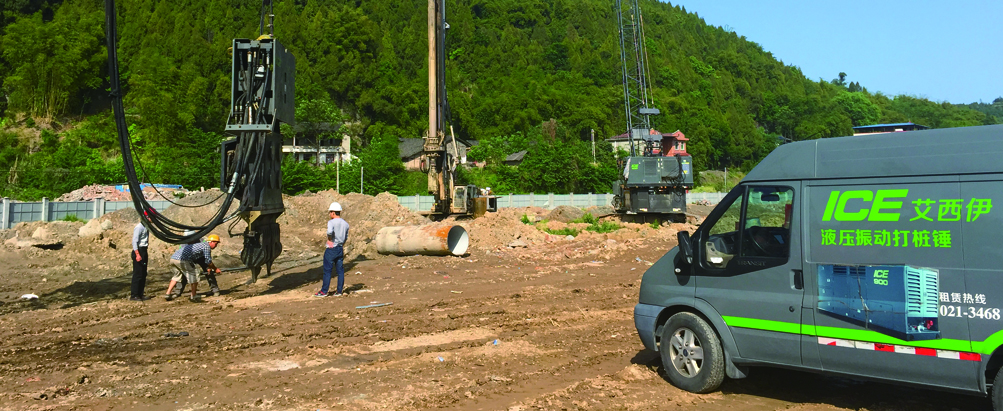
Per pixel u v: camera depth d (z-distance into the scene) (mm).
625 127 132500
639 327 6508
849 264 5145
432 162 26672
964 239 4652
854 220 5164
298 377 6367
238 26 116438
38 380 6238
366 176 64688
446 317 9602
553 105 124688
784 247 5543
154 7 117312
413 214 27422
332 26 118562
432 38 26297
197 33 105875
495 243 20875
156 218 9898
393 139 74562
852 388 6090
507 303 10898
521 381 6305
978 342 4531
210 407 5438
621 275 14680
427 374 6504
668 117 130625
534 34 168625
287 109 12086
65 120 89750
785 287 5469
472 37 151250
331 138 86625
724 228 6000
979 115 163750
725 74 189500
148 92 89500
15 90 91250
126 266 15820
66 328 8797
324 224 25719
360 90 110688
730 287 5809
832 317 5191
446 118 27281
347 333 8438
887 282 4938
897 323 4863
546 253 19078
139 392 5852
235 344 7785
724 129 139625
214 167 62000
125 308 10352
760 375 6547
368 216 26781
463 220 26203
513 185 75062
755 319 5613
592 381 6238
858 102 166125
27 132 84062
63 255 16516
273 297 11445
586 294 11914
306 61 109312
